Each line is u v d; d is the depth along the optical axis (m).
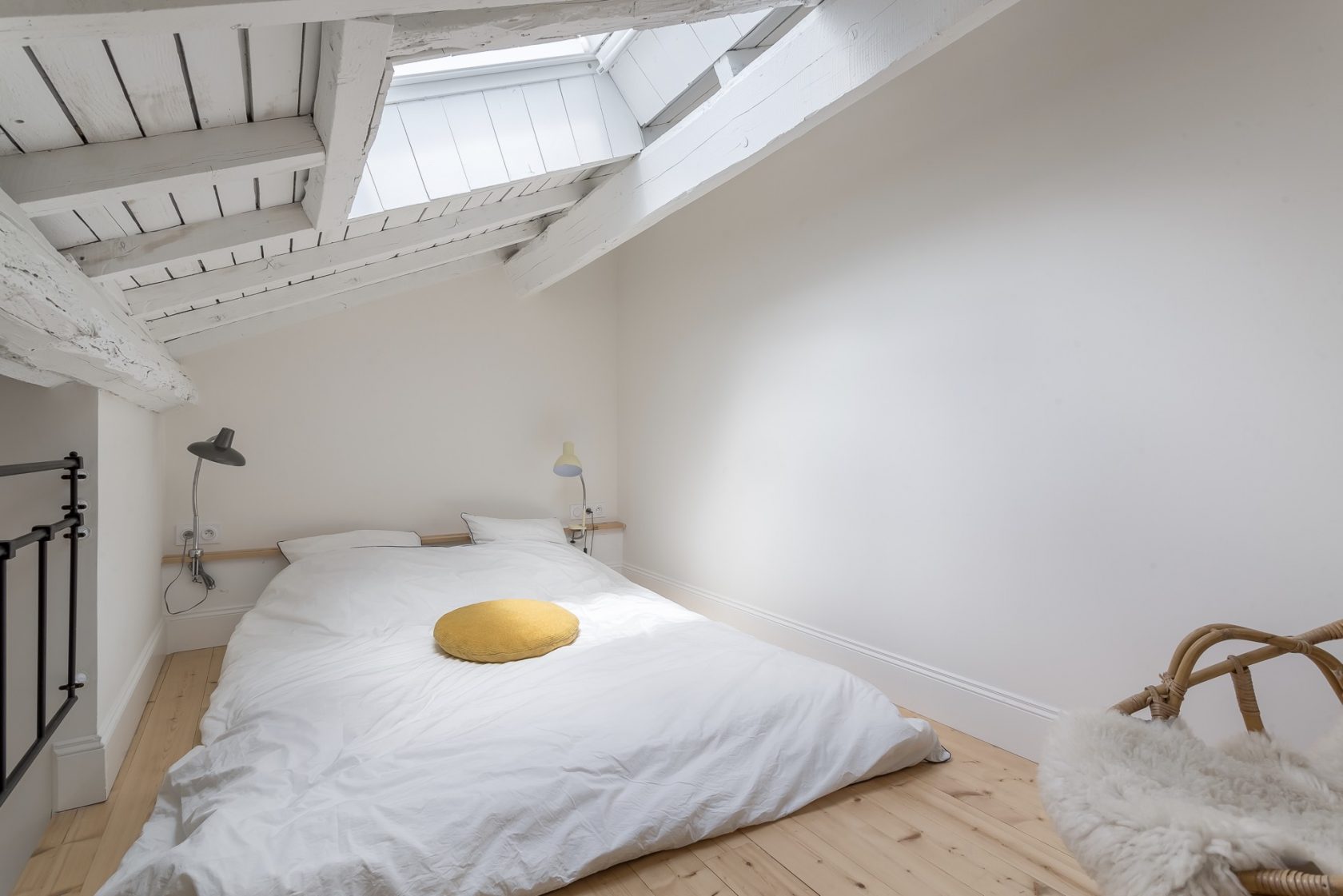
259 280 2.43
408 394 3.99
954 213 2.49
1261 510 1.77
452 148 2.30
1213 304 1.84
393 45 1.26
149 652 2.91
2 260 1.07
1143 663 2.00
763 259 3.39
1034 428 2.26
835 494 3.01
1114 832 1.21
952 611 2.53
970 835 1.85
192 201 1.71
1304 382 1.69
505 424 4.29
